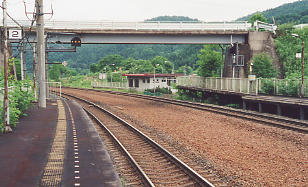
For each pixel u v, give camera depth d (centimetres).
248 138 1437
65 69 15238
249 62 3866
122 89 7431
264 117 2061
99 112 2605
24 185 692
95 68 16412
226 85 3269
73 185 705
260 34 3941
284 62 4056
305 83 2628
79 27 3447
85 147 1089
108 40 3588
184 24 3591
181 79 4812
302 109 1981
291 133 1493
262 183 846
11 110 1431
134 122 2016
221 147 1262
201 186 818
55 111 2241
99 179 750
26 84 2112
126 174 922
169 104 3212
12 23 3309
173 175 927
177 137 1482
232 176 902
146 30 3503
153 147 1270
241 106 2942
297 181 864
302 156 1123
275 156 1123
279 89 2888
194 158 1100
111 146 1289
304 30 4428
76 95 5066
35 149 1040
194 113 2417
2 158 916
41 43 2402
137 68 12238
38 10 2339
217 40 3812
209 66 5203
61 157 946
